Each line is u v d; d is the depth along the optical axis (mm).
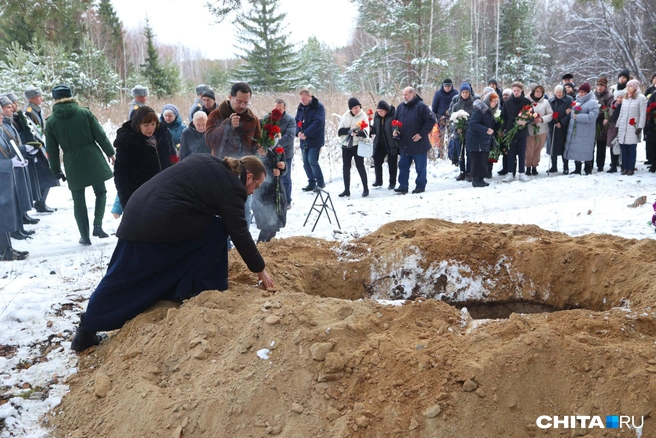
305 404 3100
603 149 11242
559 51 32500
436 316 3801
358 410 3006
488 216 8047
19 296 4684
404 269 5348
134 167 5602
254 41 27656
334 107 16078
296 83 28625
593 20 25953
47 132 7141
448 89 12633
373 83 26281
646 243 4852
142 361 3578
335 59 41594
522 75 28969
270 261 5023
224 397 3104
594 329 3518
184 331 3637
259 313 3641
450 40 24812
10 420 3301
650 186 9477
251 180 4117
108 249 7113
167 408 3113
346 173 10086
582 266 4879
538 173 11672
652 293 4059
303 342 3359
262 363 3299
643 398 2939
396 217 8273
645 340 3451
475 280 5285
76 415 3346
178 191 3799
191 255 4047
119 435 3109
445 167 12602
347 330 3473
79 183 7238
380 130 10391
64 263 6406
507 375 3088
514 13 28891
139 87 8781
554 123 11203
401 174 10305
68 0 7590
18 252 6793
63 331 4301
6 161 6652
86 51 20797
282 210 6238
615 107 10883
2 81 15508
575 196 9219
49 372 3768
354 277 5328
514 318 3572
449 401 2980
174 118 8484
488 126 10289
